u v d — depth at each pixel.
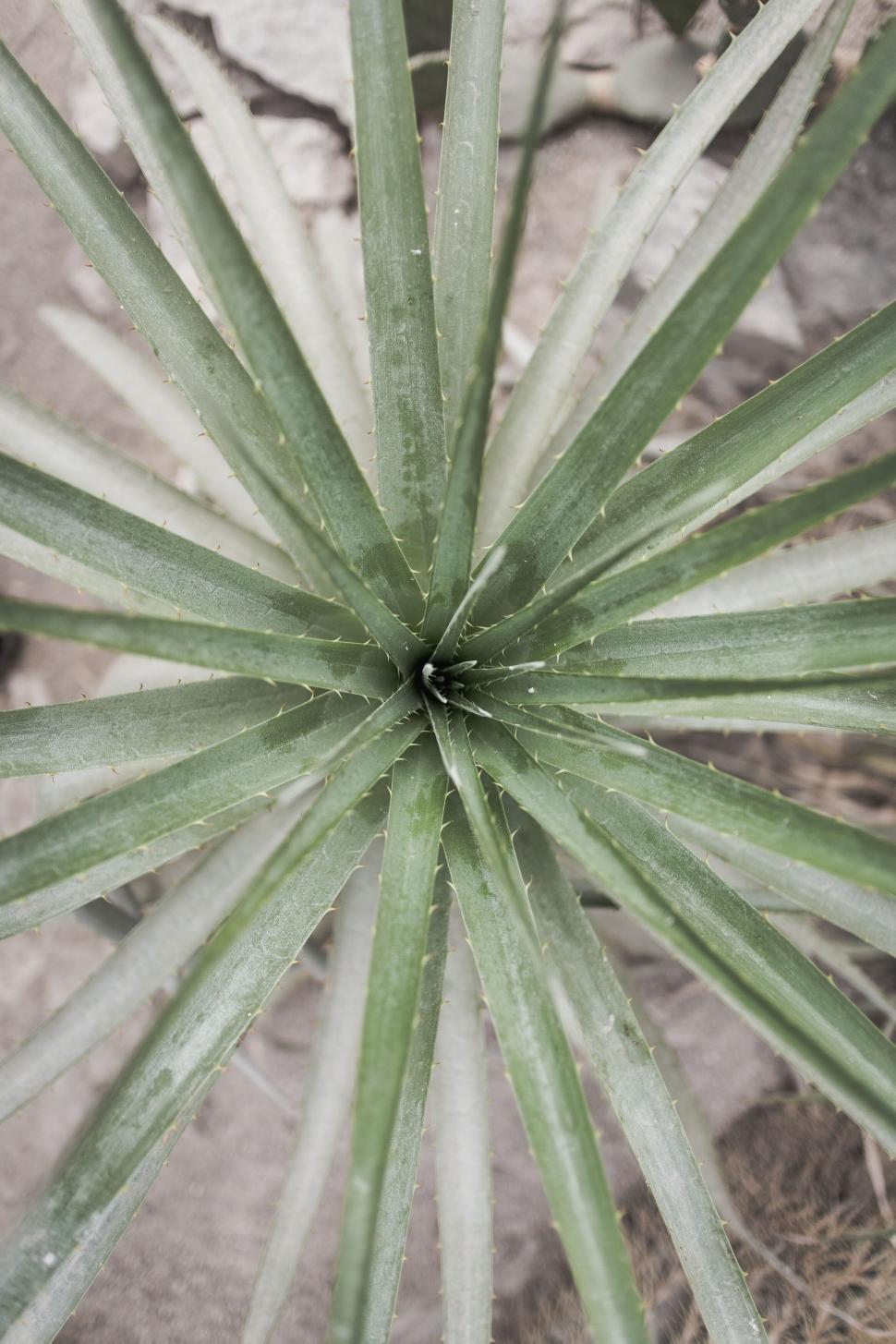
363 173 0.81
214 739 0.84
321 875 0.84
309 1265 1.24
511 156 1.24
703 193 1.20
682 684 0.72
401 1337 1.21
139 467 0.94
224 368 0.86
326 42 1.22
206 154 1.25
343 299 1.10
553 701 0.78
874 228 1.20
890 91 0.67
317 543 0.72
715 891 0.84
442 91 1.19
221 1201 1.24
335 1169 1.25
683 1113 0.98
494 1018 0.77
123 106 0.87
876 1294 1.10
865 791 1.18
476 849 0.82
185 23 1.23
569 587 0.75
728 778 0.77
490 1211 0.89
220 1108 1.24
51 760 0.82
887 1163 1.17
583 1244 0.72
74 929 1.24
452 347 0.89
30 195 1.29
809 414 0.83
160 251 0.84
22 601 0.66
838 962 1.00
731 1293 0.84
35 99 0.83
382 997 0.73
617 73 1.20
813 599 0.93
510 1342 1.20
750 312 1.20
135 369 1.02
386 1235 0.84
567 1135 0.74
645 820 0.85
